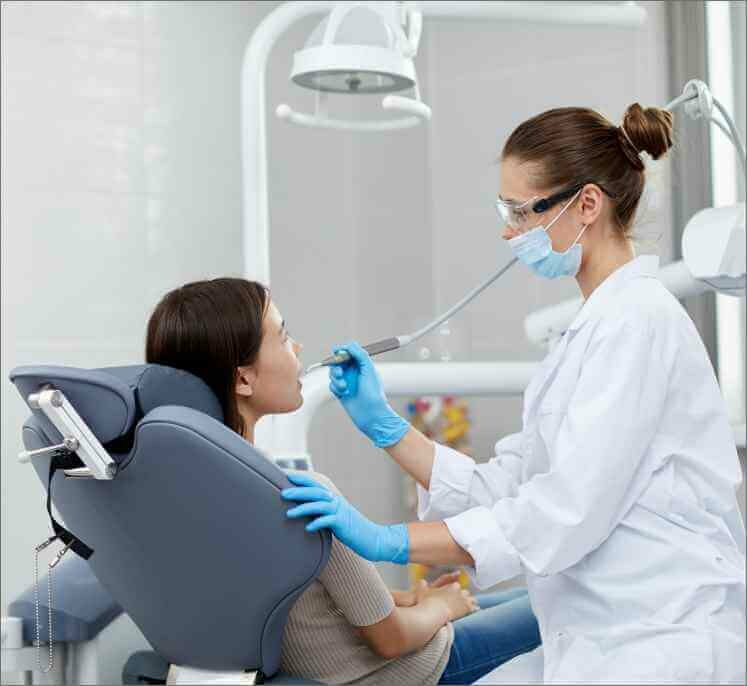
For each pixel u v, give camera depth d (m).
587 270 1.70
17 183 3.52
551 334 2.63
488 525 1.55
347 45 2.37
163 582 1.52
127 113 3.68
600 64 3.40
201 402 1.55
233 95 3.85
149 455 1.39
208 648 1.58
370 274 4.14
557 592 1.62
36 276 3.53
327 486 1.68
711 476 1.58
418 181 4.01
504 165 1.71
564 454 1.51
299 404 1.74
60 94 3.58
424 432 3.86
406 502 4.05
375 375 1.89
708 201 2.75
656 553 1.54
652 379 1.53
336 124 2.61
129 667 1.93
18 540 3.45
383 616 1.70
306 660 1.76
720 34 2.84
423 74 4.02
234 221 3.84
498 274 2.00
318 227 4.11
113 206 3.65
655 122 1.66
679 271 2.11
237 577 1.47
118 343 3.64
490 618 2.07
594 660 1.51
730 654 1.49
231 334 1.65
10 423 3.46
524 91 3.67
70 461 1.48
